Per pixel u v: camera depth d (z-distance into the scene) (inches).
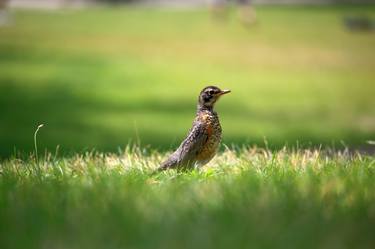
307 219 223.9
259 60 1239.5
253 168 321.4
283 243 202.4
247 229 213.0
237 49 1360.7
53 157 373.1
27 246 205.8
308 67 1176.8
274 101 914.7
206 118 333.1
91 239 208.8
